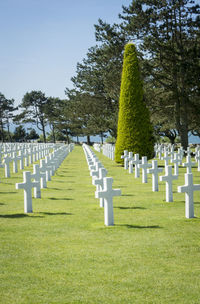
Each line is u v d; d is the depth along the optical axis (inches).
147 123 928.9
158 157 1295.5
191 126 1593.3
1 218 339.3
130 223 314.5
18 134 3690.9
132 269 206.7
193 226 301.6
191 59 1124.5
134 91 924.0
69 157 1334.9
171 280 191.0
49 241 263.1
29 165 941.8
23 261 221.9
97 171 420.5
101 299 170.4
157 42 1115.3
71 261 221.0
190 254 231.6
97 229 295.4
